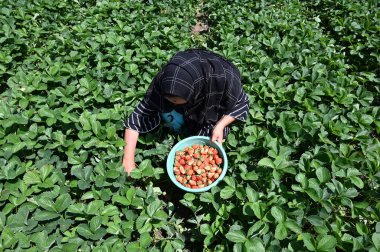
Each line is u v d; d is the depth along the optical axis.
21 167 2.72
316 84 3.81
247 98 3.06
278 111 3.50
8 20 4.71
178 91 2.25
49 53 4.38
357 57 4.65
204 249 2.50
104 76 3.88
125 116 3.33
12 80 3.82
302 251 2.22
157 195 3.00
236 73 2.75
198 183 2.75
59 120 3.21
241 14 5.42
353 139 3.14
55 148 3.06
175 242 2.46
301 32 4.94
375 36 4.84
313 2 6.27
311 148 3.16
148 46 4.59
